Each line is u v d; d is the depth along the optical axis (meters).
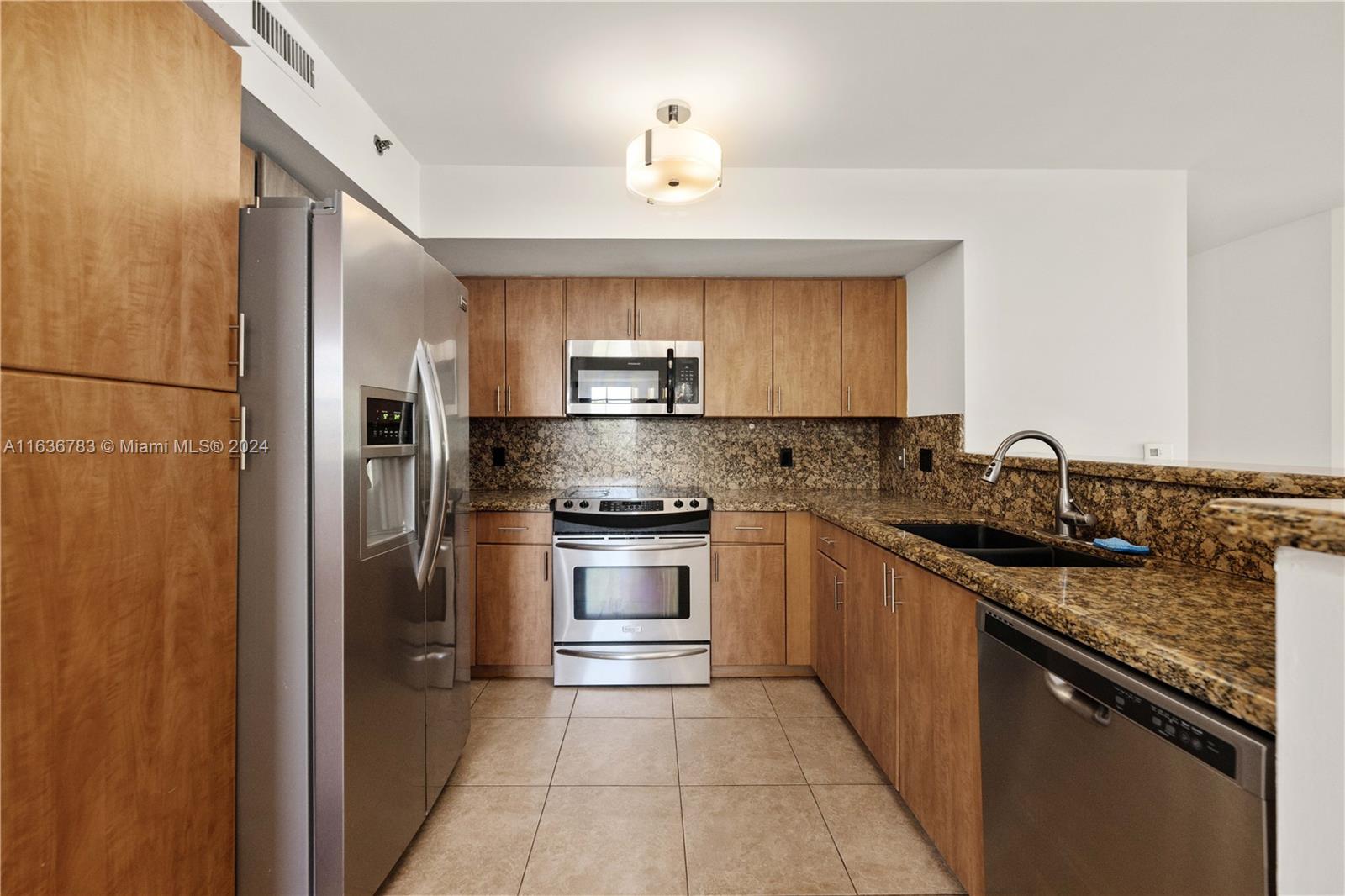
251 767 1.33
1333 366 3.11
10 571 0.81
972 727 1.43
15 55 0.81
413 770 1.69
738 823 1.86
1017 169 2.64
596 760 2.23
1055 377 2.64
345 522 1.33
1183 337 2.65
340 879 1.33
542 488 3.58
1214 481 1.39
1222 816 0.76
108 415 0.96
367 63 1.88
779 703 2.74
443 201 2.61
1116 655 0.94
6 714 0.80
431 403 1.69
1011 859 1.25
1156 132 2.30
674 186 2.15
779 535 3.03
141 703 1.04
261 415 1.32
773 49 1.79
